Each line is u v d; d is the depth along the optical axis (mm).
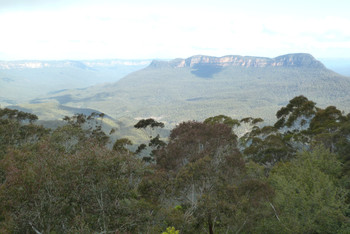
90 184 18297
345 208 20656
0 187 18016
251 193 21828
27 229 16469
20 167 22328
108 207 18172
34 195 16984
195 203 21531
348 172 28312
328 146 42812
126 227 18234
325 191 21266
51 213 16781
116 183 18672
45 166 19094
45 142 32062
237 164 25797
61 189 17594
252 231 21500
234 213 20297
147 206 19656
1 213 17062
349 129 40750
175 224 20219
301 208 20625
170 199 23844
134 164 21031
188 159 28219
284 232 19953
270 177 29609
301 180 23750
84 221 17016
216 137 28922
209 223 21266
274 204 21719
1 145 42625
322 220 19750
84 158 19016
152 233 19484
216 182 22953
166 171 26391
